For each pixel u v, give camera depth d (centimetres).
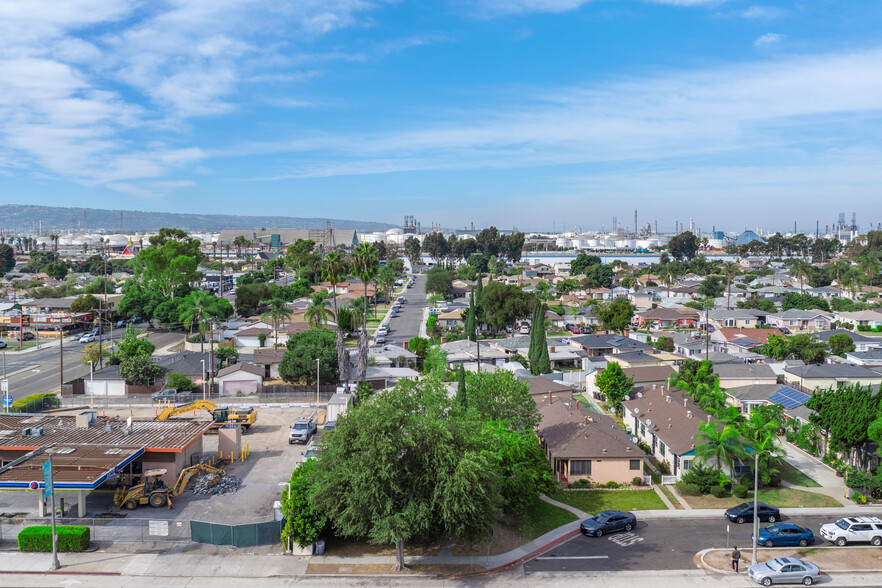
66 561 4188
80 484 4531
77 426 6050
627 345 11638
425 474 4022
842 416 5803
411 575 4050
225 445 6172
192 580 3956
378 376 9512
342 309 13875
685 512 5209
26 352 12231
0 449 5444
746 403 8075
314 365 9131
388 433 4022
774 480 5738
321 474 4159
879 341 12019
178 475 5384
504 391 6275
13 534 4566
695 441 5878
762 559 4353
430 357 10250
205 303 11500
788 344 10919
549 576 4084
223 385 9100
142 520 4706
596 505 5356
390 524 3862
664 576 4097
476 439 4188
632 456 5838
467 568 4153
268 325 14300
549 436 6353
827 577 4116
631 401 7775
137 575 4016
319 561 4222
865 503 5347
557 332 15062
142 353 10338
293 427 6962
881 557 4412
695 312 15862
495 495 4144
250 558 4256
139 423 6294
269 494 5338
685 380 8594
